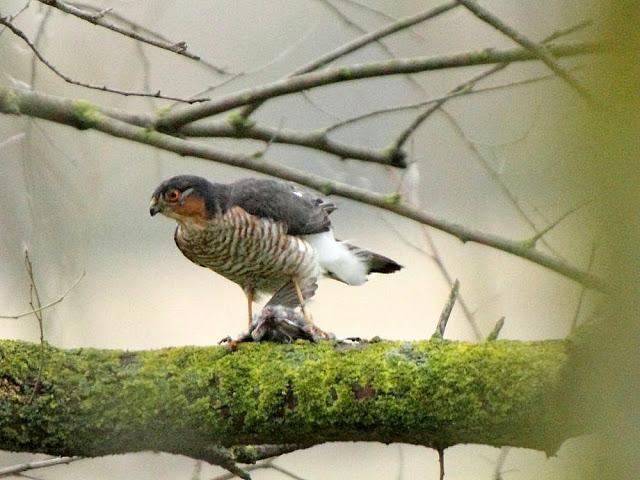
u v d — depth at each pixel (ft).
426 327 58.08
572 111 26.11
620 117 21.29
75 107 31.32
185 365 25.54
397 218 46.62
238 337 27.63
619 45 21.66
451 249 53.01
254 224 36.50
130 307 46.44
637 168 20.79
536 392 23.43
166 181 36.50
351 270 39.14
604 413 21.01
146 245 56.90
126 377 25.34
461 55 32.04
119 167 40.45
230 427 25.34
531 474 36.65
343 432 25.00
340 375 24.75
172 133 33.96
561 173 28.22
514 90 37.78
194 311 58.70
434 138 38.50
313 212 37.99
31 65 33.86
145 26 37.37
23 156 34.12
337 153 36.29
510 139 37.19
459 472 48.83
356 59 43.45
